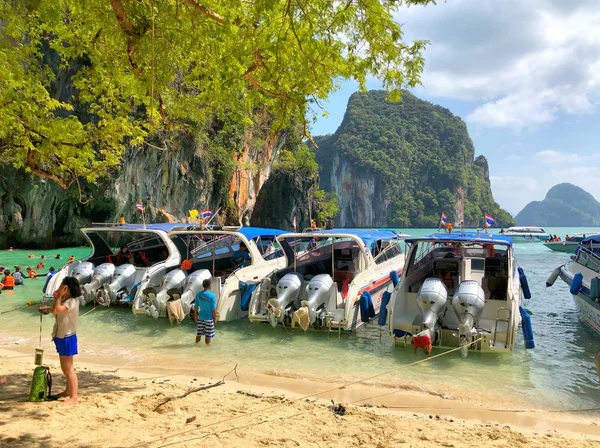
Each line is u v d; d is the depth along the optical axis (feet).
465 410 18.69
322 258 41.45
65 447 12.92
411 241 31.07
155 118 26.89
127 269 38.04
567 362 25.52
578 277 35.17
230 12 19.12
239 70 21.21
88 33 24.94
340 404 18.08
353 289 31.24
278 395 19.63
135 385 20.08
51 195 108.99
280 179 192.95
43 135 27.73
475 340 25.53
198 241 44.80
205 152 139.74
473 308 26.23
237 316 34.42
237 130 147.74
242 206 161.68
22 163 30.63
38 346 27.50
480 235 33.55
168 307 31.89
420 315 28.84
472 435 15.30
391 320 27.91
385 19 17.75
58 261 84.69
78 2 21.18
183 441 13.80
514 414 18.34
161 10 20.39
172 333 31.01
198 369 23.72
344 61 20.33
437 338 26.76
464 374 23.35
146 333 30.99
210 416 16.20
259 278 36.70
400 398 19.95
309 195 214.69
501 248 37.40
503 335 26.21
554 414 18.42
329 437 14.67
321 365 24.59
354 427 15.64
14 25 23.70
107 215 119.14
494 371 23.89
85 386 19.45
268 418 16.24
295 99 21.47
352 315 30.45
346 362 25.18
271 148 177.58
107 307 37.70
